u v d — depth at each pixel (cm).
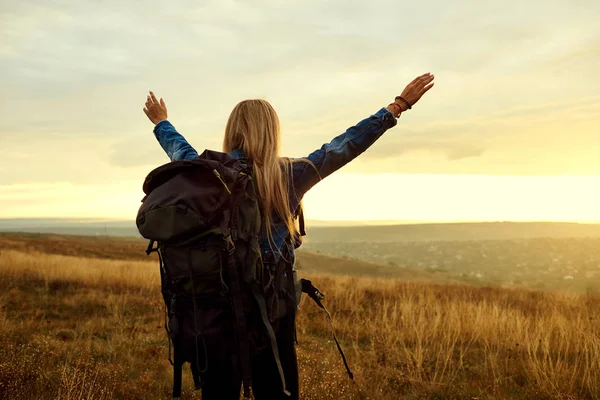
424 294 1370
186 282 194
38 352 541
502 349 667
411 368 572
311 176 214
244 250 195
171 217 188
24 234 8462
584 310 1069
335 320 917
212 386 204
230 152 220
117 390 456
